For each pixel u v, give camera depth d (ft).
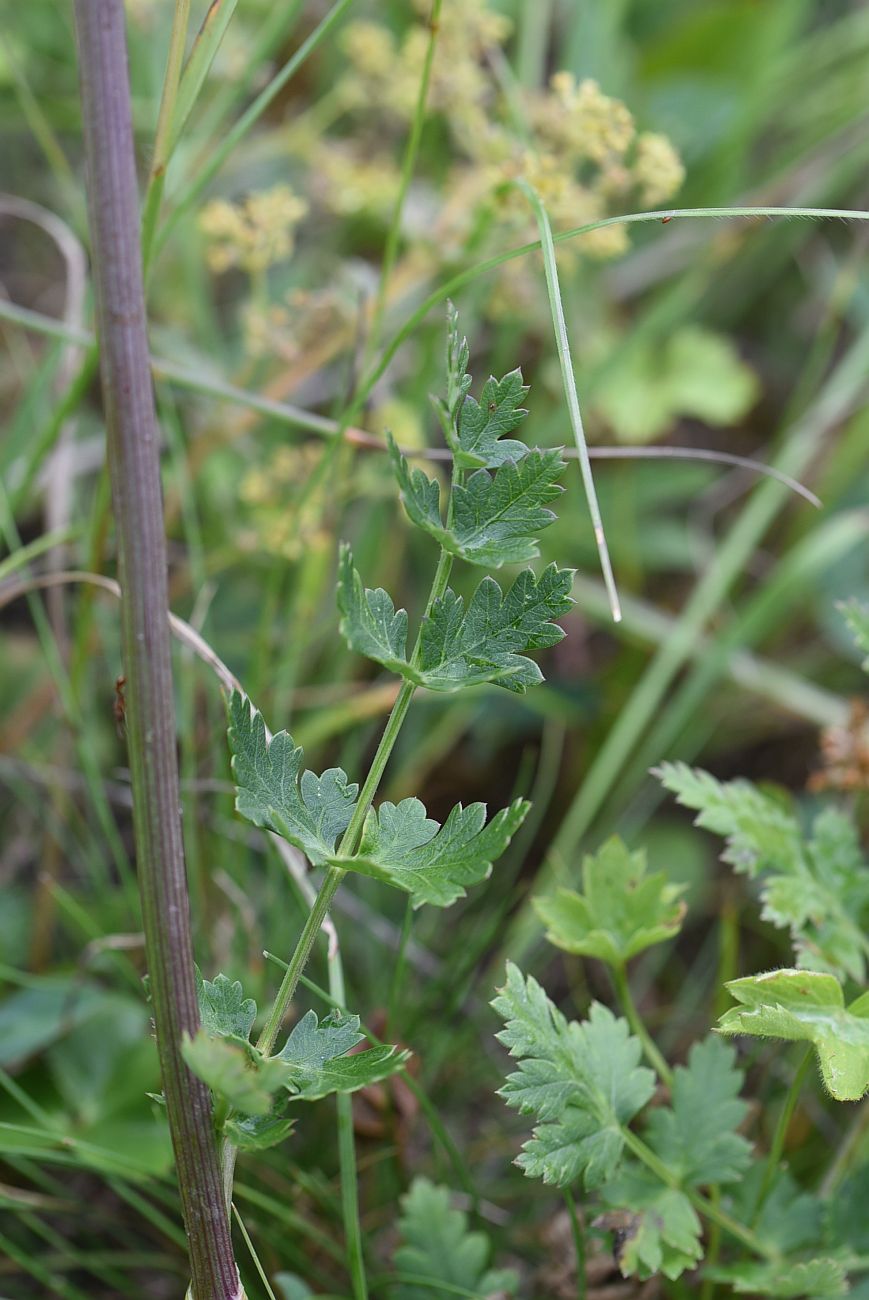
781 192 4.64
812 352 5.08
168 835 1.86
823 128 4.87
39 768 3.24
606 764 3.53
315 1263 2.59
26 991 2.96
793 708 3.91
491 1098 3.05
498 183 3.03
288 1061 1.95
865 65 4.94
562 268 3.31
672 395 4.37
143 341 1.83
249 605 3.96
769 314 5.21
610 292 4.67
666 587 4.64
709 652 3.74
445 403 1.93
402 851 1.94
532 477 1.92
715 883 3.76
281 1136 1.90
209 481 3.90
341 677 3.75
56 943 3.32
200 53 2.31
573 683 4.10
